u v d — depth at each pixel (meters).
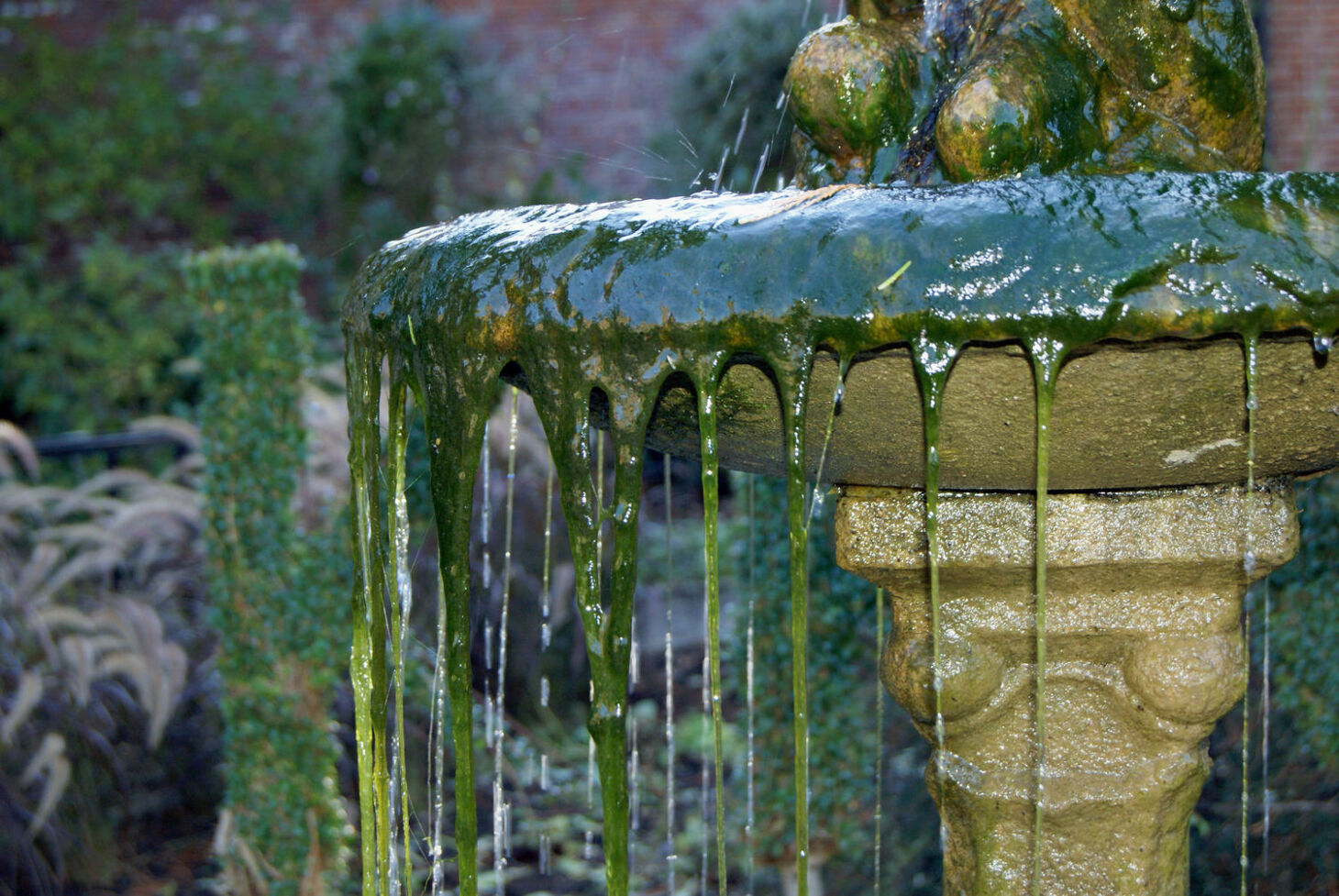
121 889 3.54
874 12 1.64
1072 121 1.43
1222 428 1.25
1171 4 1.44
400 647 1.47
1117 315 1.09
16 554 4.24
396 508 1.46
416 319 1.37
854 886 3.16
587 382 1.21
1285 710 3.05
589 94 8.38
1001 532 1.50
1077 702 1.59
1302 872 3.03
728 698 3.95
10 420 7.73
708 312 1.15
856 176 1.57
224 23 8.69
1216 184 1.14
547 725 4.35
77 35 8.56
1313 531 2.93
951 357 1.11
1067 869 1.60
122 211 8.27
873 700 3.18
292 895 3.32
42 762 3.30
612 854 1.25
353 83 8.27
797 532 1.15
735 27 7.20
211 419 3.31
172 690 3.56
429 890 3.34
